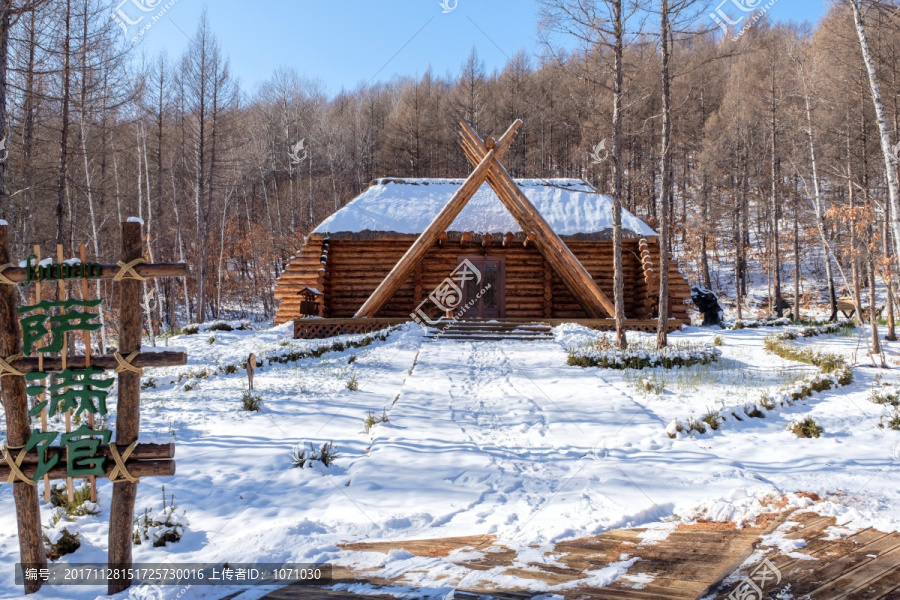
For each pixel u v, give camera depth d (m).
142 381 11.66
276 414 9.20
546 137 43.94
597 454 7.09
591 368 12.88
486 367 13.01
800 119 24.08
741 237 37.78
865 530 4.75
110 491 6.00
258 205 53.56
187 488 6.08
